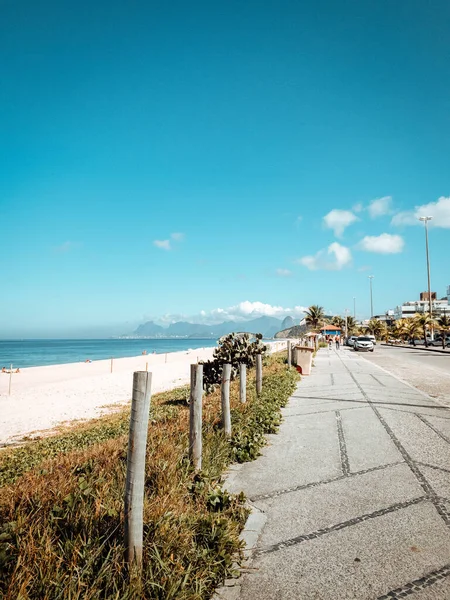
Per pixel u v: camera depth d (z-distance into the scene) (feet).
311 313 294.05
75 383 86.12
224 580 9.90
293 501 14.52
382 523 12.75
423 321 204.54
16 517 10.53
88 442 29.50
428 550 11.14
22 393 72.38
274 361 76.33
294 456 19.83
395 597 9.18
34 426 44.60
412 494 15.02
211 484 15.10
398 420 27.58
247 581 9.86
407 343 229.86
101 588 8.62
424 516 13.20
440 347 164.66
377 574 10.05
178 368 130.31
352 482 16.29
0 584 8.08
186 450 17.53
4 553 8.38
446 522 12.77
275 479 16.75
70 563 8.82
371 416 28.86
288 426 26.04
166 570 9.20
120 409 54.19
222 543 10.80
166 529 10.42
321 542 11.63
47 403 60.49
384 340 303.89
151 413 34.71
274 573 10.16
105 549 9.68
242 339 45.19
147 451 16.47
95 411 53.47
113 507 11.00
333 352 130.52
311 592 9.41
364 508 13.87
